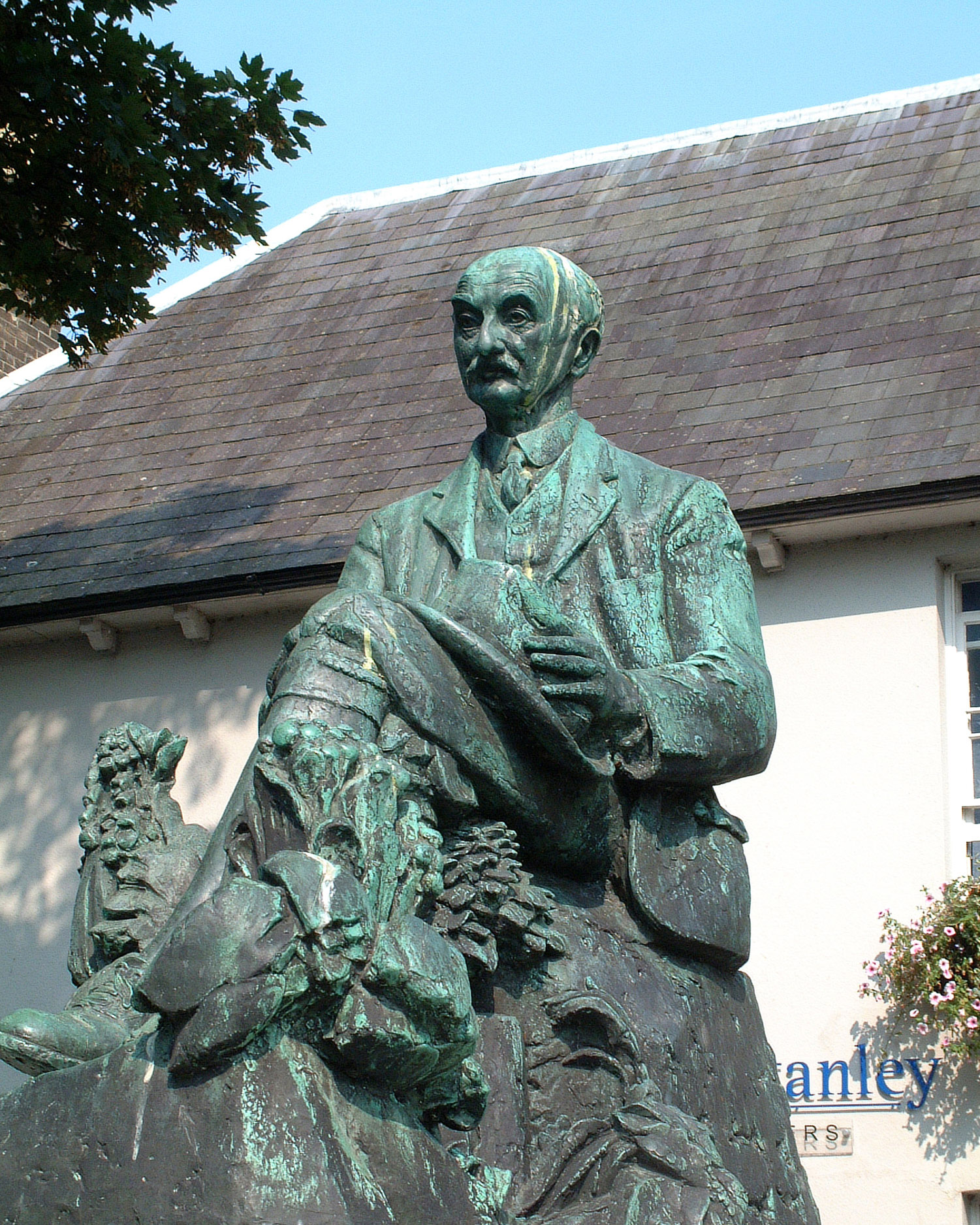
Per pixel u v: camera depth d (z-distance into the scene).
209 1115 2.92
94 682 12.84
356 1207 2.90
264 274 16.17
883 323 12.49
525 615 3.95
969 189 13.70
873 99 15.17
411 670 3.76
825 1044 10.36
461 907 3.77
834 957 10.58
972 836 10.95
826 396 11.92
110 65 8.33
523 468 4.48
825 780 10.96
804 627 11.25
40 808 12.71
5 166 8.52
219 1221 2.85
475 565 4.08
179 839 5.59
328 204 16.88
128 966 4.64
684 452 11.78
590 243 14.76
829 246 13.59
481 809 3.94
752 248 13.91
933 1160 9.93
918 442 11.18
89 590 12.55
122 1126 2.96
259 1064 2.95
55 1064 3.66
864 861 10.77
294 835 3.19
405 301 15.11
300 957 2.97
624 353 13.11
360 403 13.91
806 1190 4.25
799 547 11.38
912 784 10.84
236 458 13.68
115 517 13.41
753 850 10.93
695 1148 3.60
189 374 15.06
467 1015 3.08
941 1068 10.08
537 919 3.88
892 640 11.10
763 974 10.65
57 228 8.69
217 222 8.82
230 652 12.61
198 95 8.53
